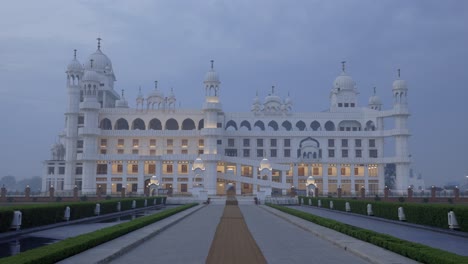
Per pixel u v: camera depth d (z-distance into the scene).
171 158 118.44
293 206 81.69
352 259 19.67
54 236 29.34
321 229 31.09
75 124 127.44
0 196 82.75
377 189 127.56
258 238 27.83
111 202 51.53
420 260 17.00
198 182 117.81
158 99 131.25
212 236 28.95
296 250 22.52
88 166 117.31
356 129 137.75
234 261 19.36
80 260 17.52
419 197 85.44
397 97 126.75
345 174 129.38
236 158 117.81
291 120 136.25
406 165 123.38
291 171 128.62
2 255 21.91
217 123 131.62
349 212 56.22
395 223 39.94
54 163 135.00
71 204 39.91
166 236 28.75
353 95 142.50
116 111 128.50
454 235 30.06
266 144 131.88
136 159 117.56
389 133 126.44
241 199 96.94
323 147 131.00
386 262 17.31
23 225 31.36
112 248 20.92
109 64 148.12
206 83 124.62
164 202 88.69
